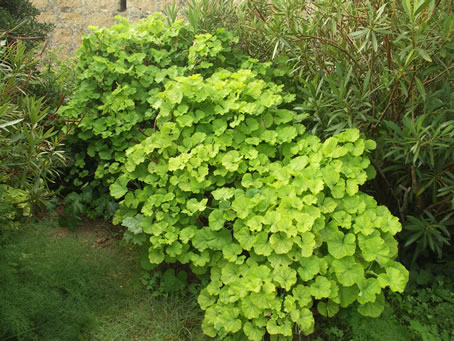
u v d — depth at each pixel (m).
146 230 2.92
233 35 3.95
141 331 2.68
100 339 2.55
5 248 2.51
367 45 3.02
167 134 3.12
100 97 3.72
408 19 2.71
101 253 3.25
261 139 3.05
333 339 2.61
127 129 3.52
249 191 2.81
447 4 2.76
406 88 2.88
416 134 2.65
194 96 3.13
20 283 2.44
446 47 2.63
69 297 2.61
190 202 2.89
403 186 3.03
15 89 3.01
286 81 3.80
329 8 3.06
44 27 4.68
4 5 4.45
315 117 3.17
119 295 2.90
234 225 2.72
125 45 3.80
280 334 2.49
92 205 3.75
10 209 2.78
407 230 3.07
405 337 2.54
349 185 2.75
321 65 3.34
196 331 2.71
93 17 6.26
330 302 2.54
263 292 2.47
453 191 2.77
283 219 2.53
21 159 2.78
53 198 3.64
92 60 3.72
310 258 2.53
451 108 2.77
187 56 3.84
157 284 3.05
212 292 2.69
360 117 2.92
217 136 3.10
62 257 2.77
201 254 2.80
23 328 2.32
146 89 3.81
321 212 2.73
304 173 2.83
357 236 2.64
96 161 3.88
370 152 2.93
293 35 3.12
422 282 2.99
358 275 2.47
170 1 6.12
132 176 3.21
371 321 2.58
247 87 3.22
